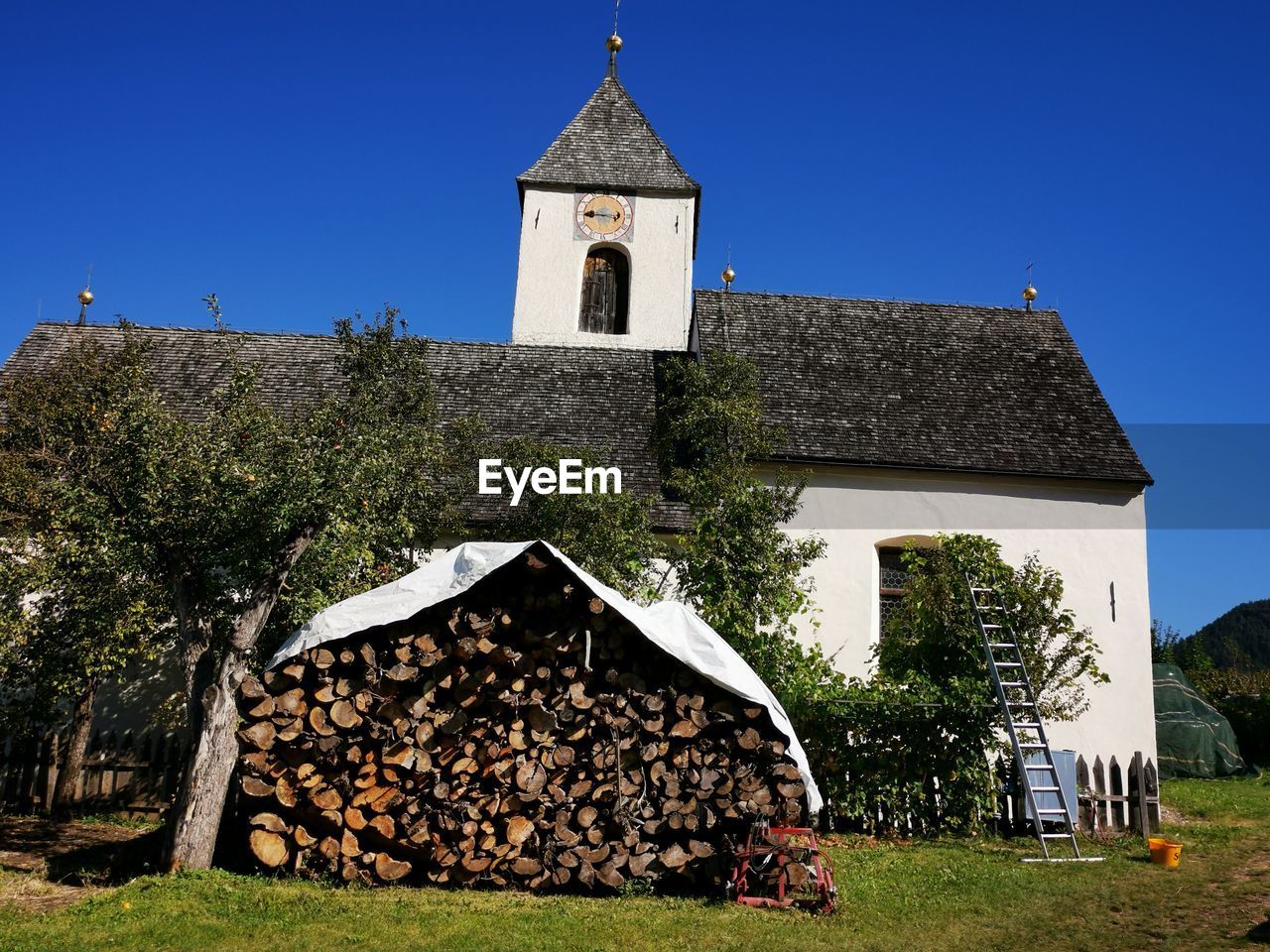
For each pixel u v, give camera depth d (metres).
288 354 20.56
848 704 12.27
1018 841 11.80
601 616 9.13
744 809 8.80
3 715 12.48
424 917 7.55
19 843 10.98
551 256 26.38
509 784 8.75
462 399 19.36
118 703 15.39
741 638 12.67
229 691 9.19
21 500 11.95
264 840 8.50
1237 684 25.98
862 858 10.46
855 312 21.78
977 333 21.75
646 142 27.70
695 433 15.45
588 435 18.59
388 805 8.58
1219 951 7.23
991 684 12.70
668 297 26.19
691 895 8.53
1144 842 11.77
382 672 8.64
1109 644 17.30
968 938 7.55
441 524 14.27
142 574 11.27
